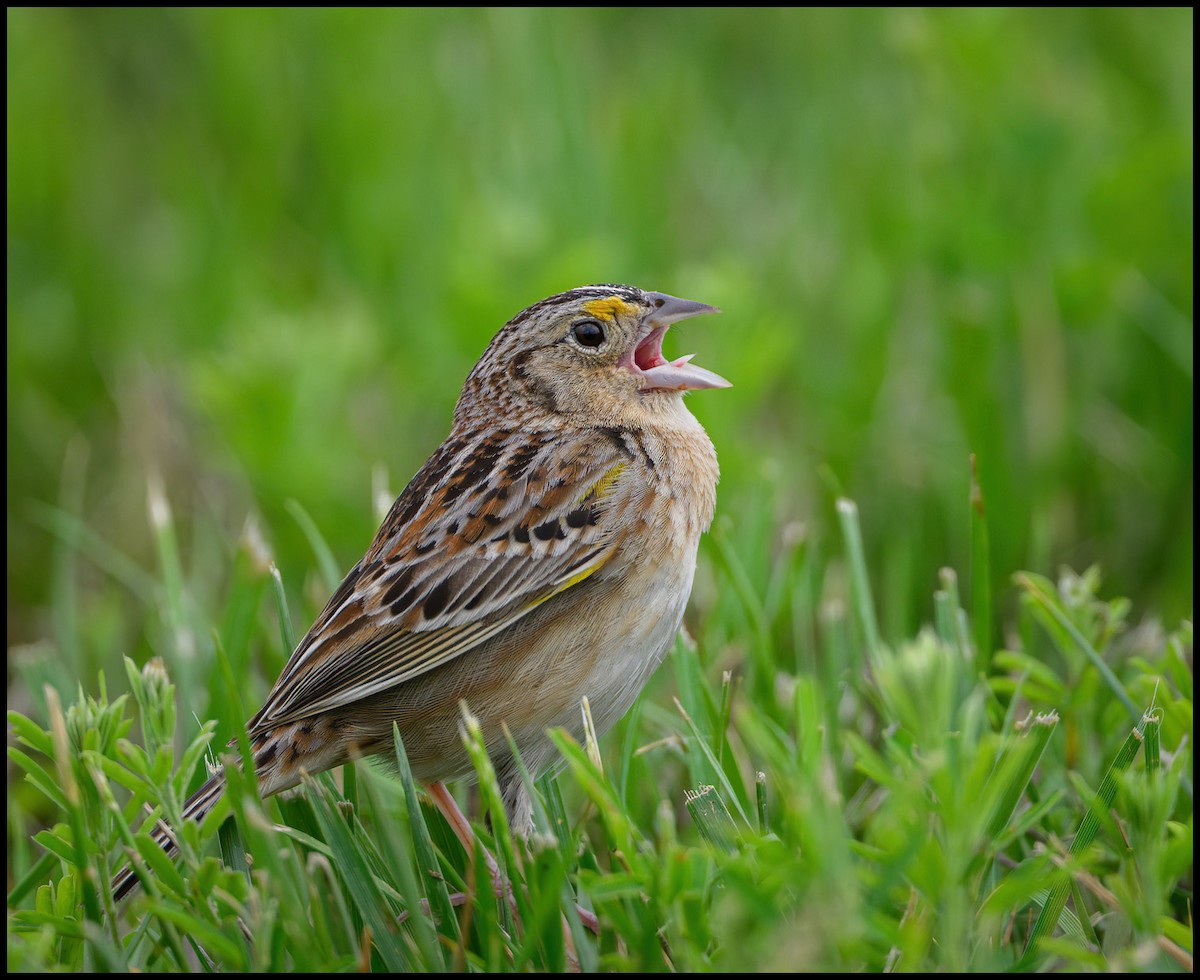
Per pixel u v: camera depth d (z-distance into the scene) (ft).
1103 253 40.06
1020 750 16.99
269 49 53.93
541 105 50.01
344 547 36.50
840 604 30.63
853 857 22.31
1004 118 41.57
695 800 21.39
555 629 24.91
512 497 25.17
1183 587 34.91
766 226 47.78
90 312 46.88
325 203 50.14
